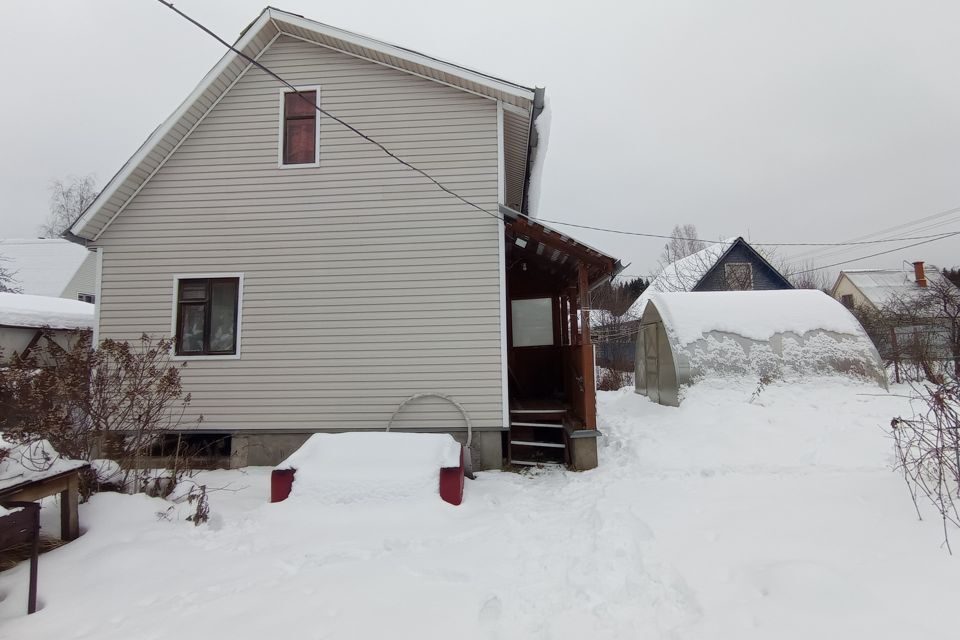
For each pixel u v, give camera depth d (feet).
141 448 19.15
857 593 9.36
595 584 11.54
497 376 25.67
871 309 67.46
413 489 17.80
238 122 27.89
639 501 17.47
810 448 22.39
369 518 16.78
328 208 27.25
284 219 27.32
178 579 12.63
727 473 20.76
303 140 27.91
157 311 27.22
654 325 35.91
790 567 10.56
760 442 23.47
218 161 27.78
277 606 11.05
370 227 26.99
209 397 26.48
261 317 26.86
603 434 29.53
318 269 26.99
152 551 13.98
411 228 26.81
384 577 12.41
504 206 25.41
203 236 27.50
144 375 20.07
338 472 18.31
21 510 11.50
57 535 15.24
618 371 76.74
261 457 26.21
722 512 15.12
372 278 26.73
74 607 11.35
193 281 27.61
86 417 17.66
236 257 27.30
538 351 35.50
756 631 8.80
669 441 24.99
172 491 18.45
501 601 11.04
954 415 13.67
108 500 16.53
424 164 27.07
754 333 31.48
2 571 13.17
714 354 30.71
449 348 26.04
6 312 45.88
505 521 16.78
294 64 28.04
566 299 35.06
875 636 8.13
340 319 26.63
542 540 14.80
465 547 14.46
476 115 27.07
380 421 25.94
